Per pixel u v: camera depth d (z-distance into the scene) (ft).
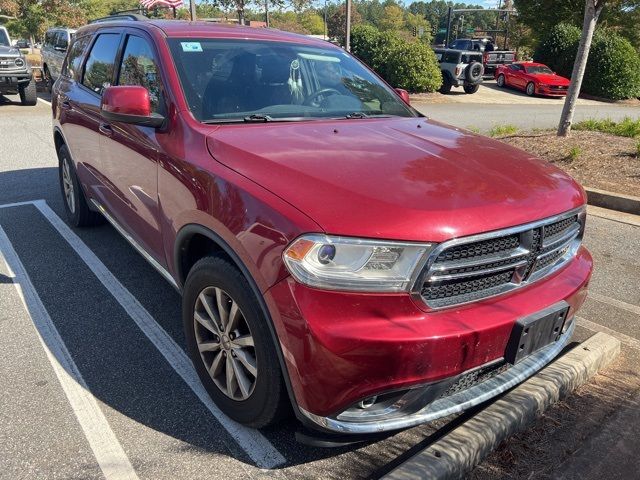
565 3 95.40
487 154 10.07
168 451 8.60
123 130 12.21
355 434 7.79
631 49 82.12
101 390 10.02
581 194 9.74
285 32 14.40
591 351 10.94
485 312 7.81
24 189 22.62
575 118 55.26
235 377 8.83
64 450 8.53
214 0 69.15
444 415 7.81
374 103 13.17
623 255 17.44
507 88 88.48
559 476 8.36
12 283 14.23
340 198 7.62
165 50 11.53
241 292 8.05
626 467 8.59
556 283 9.04
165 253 10.89
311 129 10.59
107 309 12.99
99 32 15.94
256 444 8.81
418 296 7.32
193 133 10.03
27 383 10.15
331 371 7.07
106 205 14.49
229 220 8.25
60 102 17.58
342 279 7.09
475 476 8.27
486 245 7.82
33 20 89.66
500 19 188.65
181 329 12.19
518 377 8.66
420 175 8.48
